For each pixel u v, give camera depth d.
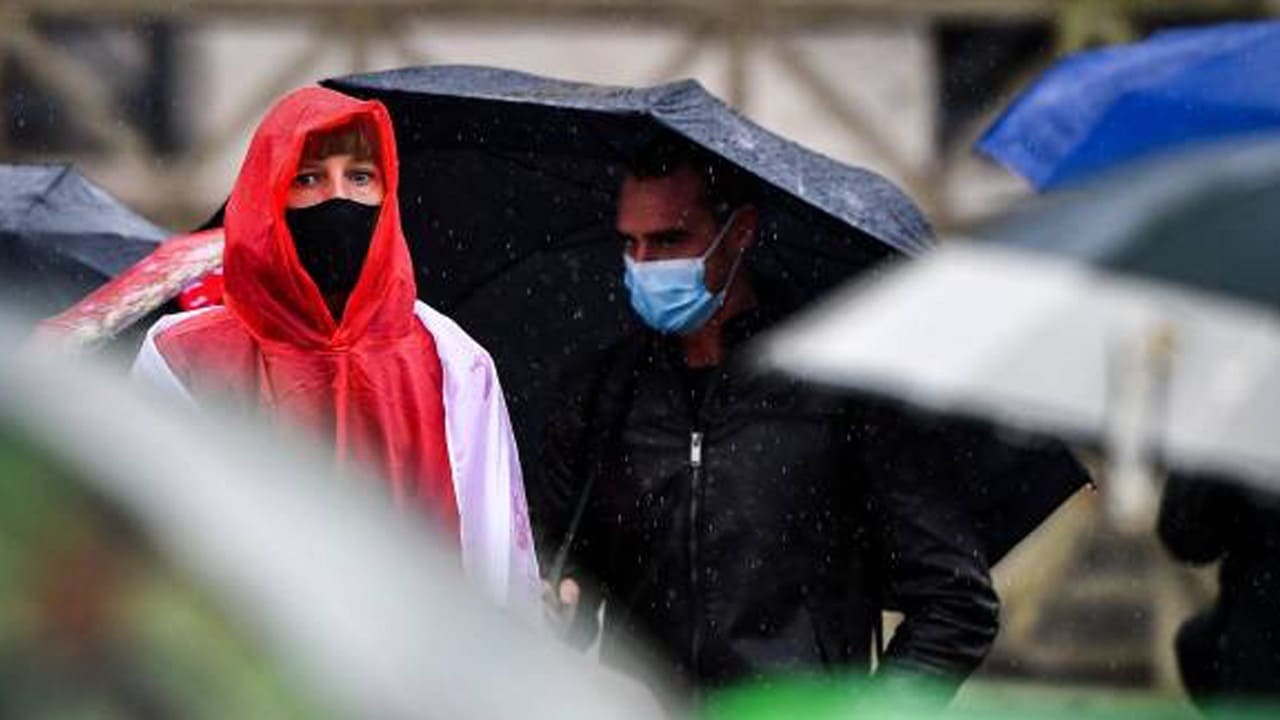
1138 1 25.73
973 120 25.94
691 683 9.52
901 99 25.91
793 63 25.94
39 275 12.95
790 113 25.95
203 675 2.90
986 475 9.91
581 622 9.91
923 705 9.36
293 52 25.78
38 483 2.93
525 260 11.28
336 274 8.62
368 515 3.19
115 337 9.84
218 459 3.08
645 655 9.61
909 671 9.43
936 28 25.89
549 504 9.82
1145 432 5.50
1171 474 10.38
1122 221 5.68
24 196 13.26
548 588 9.62
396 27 25.78
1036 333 5.57
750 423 9.49
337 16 25.73
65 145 25.83
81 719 2.88
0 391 3.00
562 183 11.06
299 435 8.48
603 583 9.81
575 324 11.31
